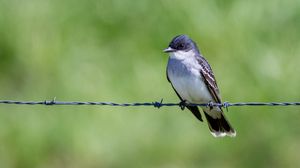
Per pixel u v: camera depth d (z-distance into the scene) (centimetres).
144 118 1677
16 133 1691
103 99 1670
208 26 1720
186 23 1727
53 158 1686
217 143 1714
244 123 1738
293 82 1725
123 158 1684
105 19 1758
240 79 1722
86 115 1672
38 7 1755
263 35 1730
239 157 1741
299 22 1733
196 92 1337
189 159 1709
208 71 1338
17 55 1742
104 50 1734
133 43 1739
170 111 1689
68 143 1673
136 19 1755
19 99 1727
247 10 1733
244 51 1722
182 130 1692
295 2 1734
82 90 1683
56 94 1702
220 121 1348
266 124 1744
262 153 1753
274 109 1741
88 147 1672
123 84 1692
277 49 1728
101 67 1706
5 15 1755
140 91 1678
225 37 1722
